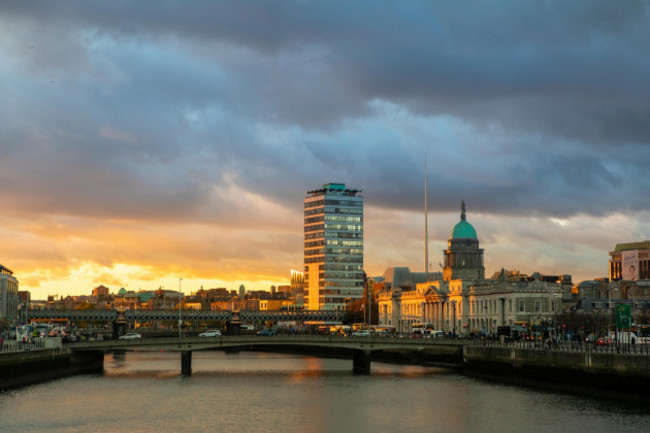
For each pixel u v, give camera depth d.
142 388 168.62
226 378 191.75
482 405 143.12
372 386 173.38
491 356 187.00
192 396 157.00
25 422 127.50
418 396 156.12
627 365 138.75
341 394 160.12
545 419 127.56
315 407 143.50
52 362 183.00
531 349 169.50
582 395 150.38
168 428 124.25
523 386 169.62
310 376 197.25
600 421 124.38
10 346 181.75
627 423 122.44
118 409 140.25
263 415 135.50
